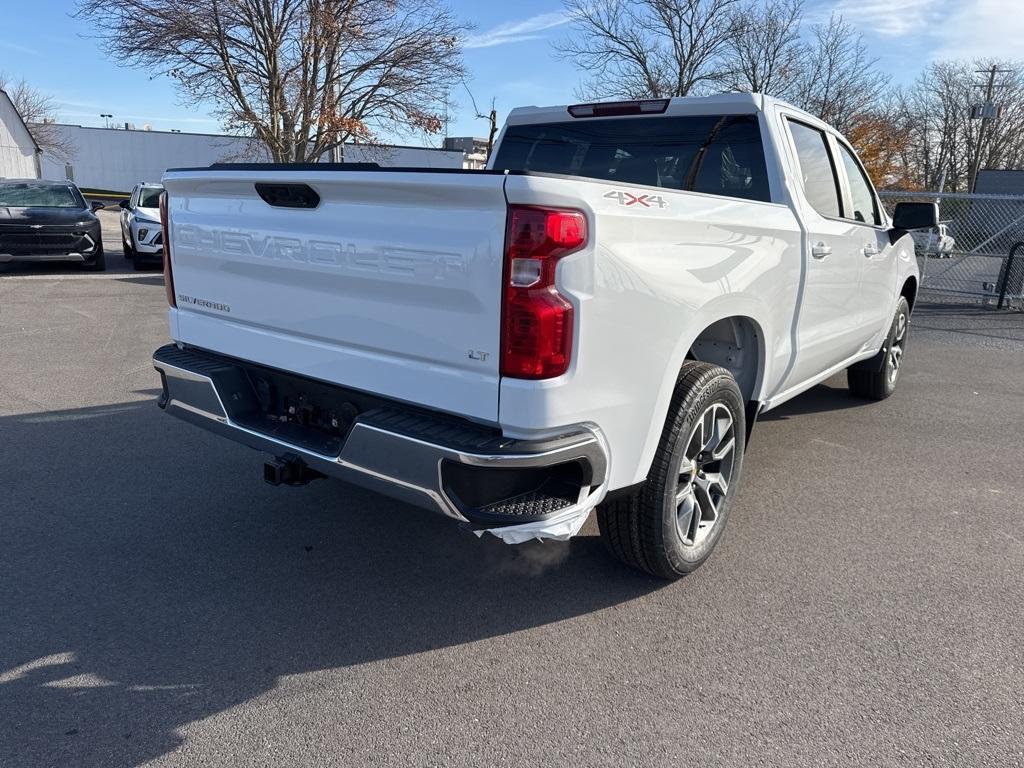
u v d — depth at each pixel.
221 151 54.06
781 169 3.87
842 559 3.61
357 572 3.41
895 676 2.73
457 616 3.07
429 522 3.93
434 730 2.43
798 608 3.17
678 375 3.09
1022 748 2.38
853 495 4.38
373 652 2.83
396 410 2.68
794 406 6.29
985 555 3.67
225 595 3.20
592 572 3.44
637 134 4.27
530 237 2.29
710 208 3.06
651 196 2.70
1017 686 2.68
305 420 3.11
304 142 19.86
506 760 2.30
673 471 3.01
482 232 2.36
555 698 2.59
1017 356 8.66
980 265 14.71
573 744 2.38
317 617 3.05
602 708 2.54
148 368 6.91
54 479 4.35
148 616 3.03
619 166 4.36
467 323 2.44
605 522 3.13
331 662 2.77
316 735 2.40
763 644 2.91
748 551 3.67
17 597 3.13
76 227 13.52
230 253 3.17
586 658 2.81
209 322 3.38
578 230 2.35
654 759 2.32
